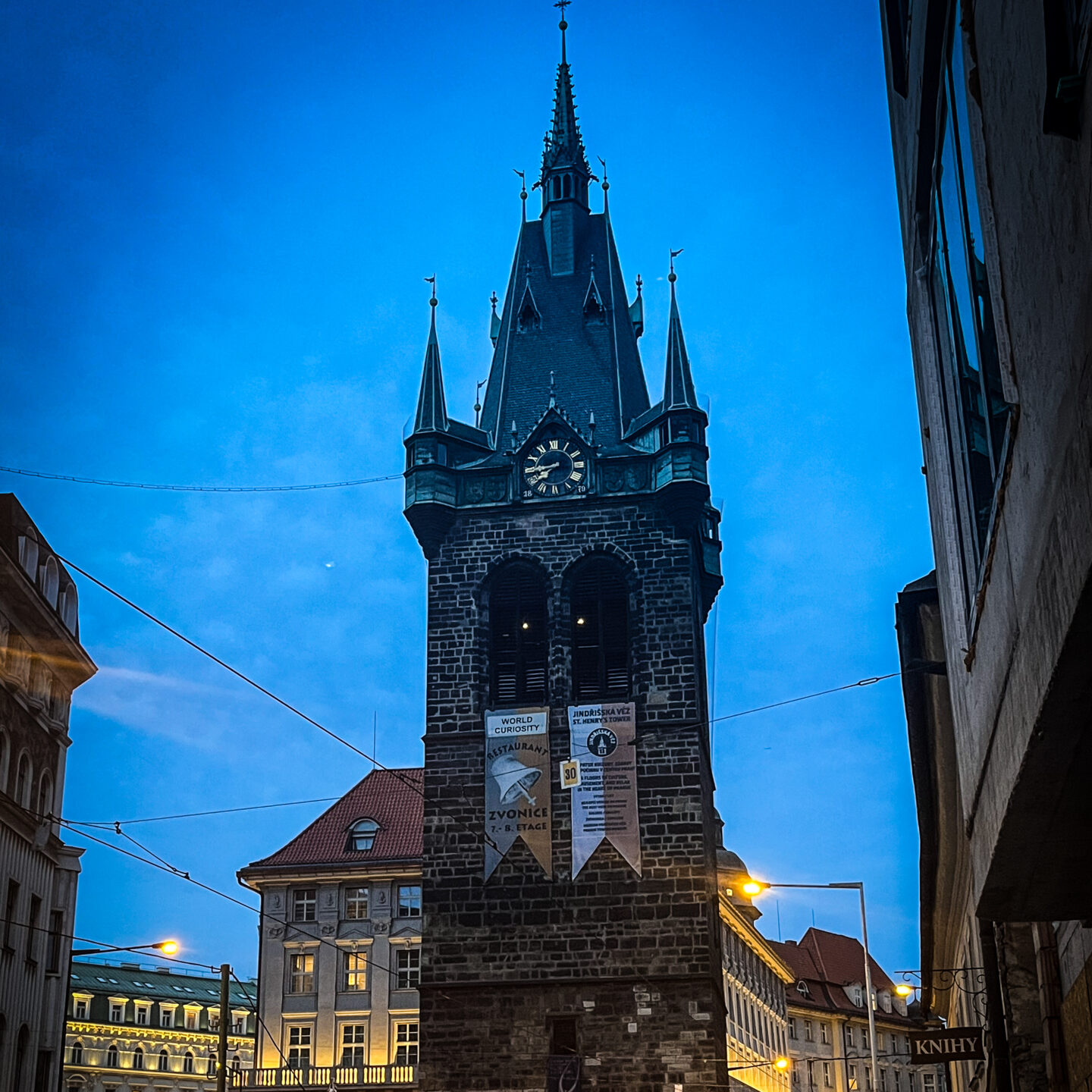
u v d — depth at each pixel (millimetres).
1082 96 9625
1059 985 23969
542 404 72250
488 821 64750
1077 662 11617
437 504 69125
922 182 19219
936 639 33812
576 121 80438
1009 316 12617
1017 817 15297
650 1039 60938
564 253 77000
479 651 67625
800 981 140000
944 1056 35281
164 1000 140750
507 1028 61875
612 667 67000
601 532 68562
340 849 95875
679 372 69812
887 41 21531
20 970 57344
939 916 48281
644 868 63250
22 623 59062
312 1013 91688
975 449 16062
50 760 62500
